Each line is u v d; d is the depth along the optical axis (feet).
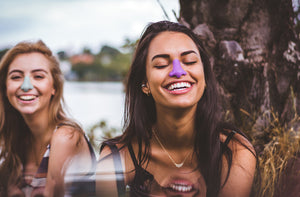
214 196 5.12
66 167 6.07
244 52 6.72
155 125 5.63
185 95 4.82
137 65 5.41
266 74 6.63
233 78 6.54
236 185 5.14
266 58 6.70
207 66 5.50
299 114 6.91
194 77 4.86
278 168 6.00
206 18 6.95
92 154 6.72
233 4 6.74
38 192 5.81
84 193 5.35
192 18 7.11
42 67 6.11
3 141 6.63
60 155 6.08
